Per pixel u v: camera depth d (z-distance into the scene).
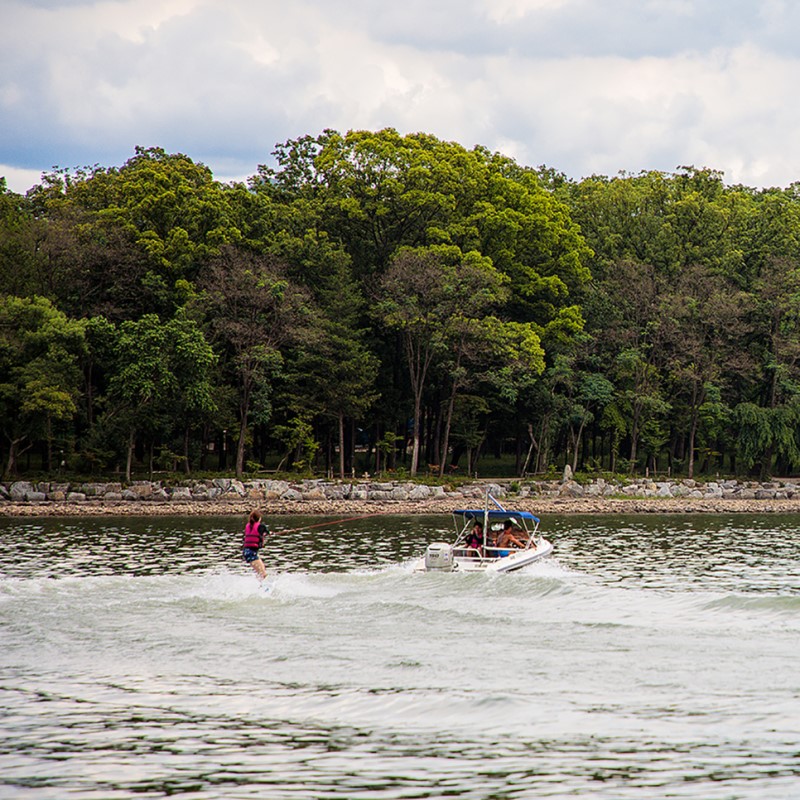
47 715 73.75
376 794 59.09
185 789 59.91
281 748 66.81
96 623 101.06
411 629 99.56
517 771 62.50
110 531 197.25
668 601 114.88
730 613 108.44
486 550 141.50
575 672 84.50
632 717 72.69
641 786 60.03
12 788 60.16
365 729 70.50
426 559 127.62
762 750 65.88
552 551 155.88
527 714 73.44
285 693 78.69
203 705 75.88
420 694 78.12
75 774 62.28
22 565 148.38
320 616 104.88
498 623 102.44
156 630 98.56
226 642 94.12
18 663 87.50
